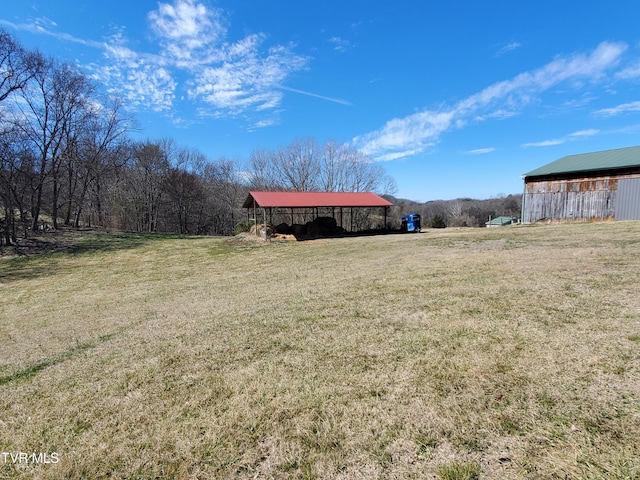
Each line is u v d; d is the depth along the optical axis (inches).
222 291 283.4
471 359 105.5
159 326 187.5
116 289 359.3
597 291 159.5
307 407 88.8
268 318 173.8
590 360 97.0
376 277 252.8
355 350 122.0
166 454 75.9
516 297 163.9
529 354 104.7
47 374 134.4
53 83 797.2
